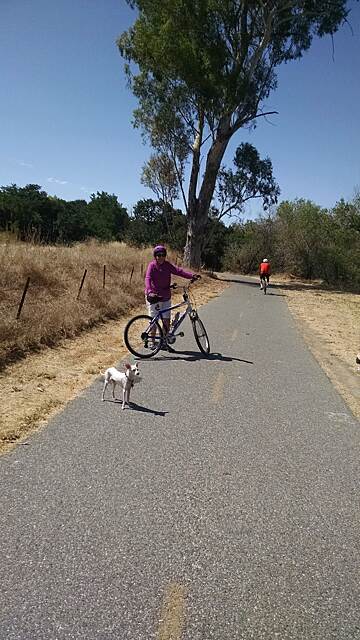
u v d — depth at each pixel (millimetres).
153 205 65562
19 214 54344
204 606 2621
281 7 28688
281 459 4570
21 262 11641
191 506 3605
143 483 3881
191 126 31141
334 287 37562
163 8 26719
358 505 3859
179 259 32188
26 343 7781
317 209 45188
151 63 28547
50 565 2838
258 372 7852
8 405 5387
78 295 11547
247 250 49812
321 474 4340
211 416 5555
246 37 29094
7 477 3807
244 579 2865
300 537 3346
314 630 2529
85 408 5496
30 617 2449
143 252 23625
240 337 11047
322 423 5703
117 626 2438
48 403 5551
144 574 2828
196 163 31859
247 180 33438
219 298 20297
